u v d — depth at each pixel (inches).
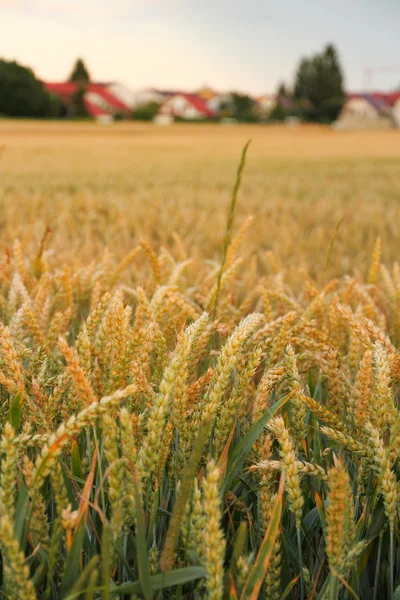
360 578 48.9
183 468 47.2
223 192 492.4
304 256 207.5
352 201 452.4
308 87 4643.2
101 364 54.9
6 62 3814.0
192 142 1824.6
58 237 204.8
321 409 48.9
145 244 81.2
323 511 47.0
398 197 505.7
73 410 53.6
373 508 46.1
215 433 48.0
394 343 86.9
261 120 4399.6
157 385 54.6
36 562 47.8
